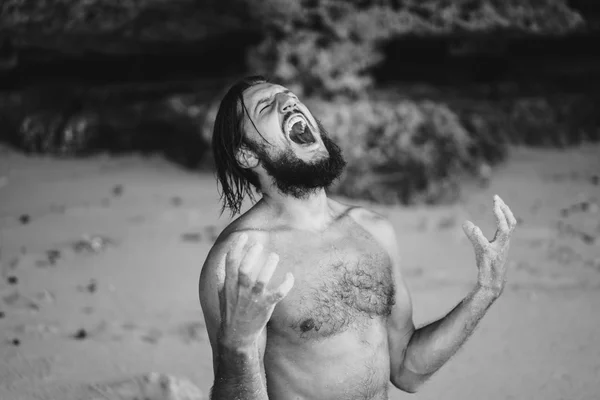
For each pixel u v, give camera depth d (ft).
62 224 31.91
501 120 46.96
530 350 20.22
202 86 45.62
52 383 18.03
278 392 9.95
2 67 42.60
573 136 48.88
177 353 20.10
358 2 38.88
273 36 39.45
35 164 42.70
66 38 41.42
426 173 36.11
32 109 46.16
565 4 41.81
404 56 49.47
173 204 34.91
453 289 24.62
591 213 34.22
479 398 17.54
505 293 24.40
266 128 10.12
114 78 47.57
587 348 20.31
